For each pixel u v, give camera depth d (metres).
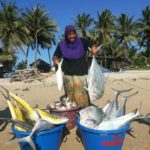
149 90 4.72
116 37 20.33
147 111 3.04
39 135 1.78
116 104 1.98
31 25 17.08
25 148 1.85
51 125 1.85
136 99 3.74
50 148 1.87
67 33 2.25
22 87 6.07
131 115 1.85
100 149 1.81
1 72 12.38
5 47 15.57
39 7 17.19
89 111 1.92
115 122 1.81
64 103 2.41
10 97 2.07
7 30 15.51
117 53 19.39
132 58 19.89
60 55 2.35
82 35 18.86
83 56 2.33
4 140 2.28
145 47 20.64
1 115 3.02
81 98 2.37
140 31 20.08
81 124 1.88
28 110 1.91
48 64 18.52
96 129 1.77
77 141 2.20
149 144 2.09
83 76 2.35
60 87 2.33
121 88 5.16
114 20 19.22
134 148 2.03
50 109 2.35
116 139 1.79
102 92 2.24
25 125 1.84
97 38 18.78
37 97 4.45
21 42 15.75
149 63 19.69
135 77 7.52
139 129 2.40
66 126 2.34
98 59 19.41
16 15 15.71
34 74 7.79
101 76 2.21
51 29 17.47
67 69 2.35
